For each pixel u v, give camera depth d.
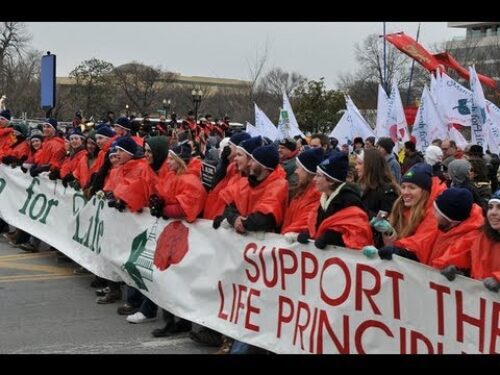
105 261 6.82
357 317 3.99
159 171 6.24
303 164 4.64
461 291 3.45
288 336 4.47
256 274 4.77
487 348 3.33
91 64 72.38
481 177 6.86
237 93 69.75
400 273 3.76
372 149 5.36
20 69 62.75
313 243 4.29
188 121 18.45
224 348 5.23
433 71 16.45
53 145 9.19
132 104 74.06
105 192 6.89
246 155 4.98
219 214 5.40
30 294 7.15
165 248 5.78
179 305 5.53
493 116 12.00
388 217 4.91
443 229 4.03
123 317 6.33
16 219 9.57
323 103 32.78
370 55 44.72
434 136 11.91
